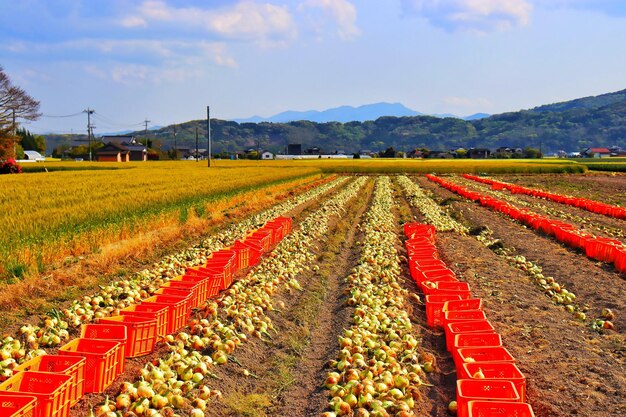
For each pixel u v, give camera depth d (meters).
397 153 159.38
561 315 10.67
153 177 40.03
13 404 5.64
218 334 8.94
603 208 27.20
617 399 6.96
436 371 8.12
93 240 15.11
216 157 156.38
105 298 10.84
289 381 8.06
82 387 6.76
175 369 7.52
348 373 7.52
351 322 10.33
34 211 18.48
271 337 9.76
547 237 19.80
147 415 6.29
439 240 19.41
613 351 8.74
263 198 31.50
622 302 11.18
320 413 6.79
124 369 7.70
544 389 7.38
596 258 15.64
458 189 39.88
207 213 23.75
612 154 172.75
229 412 7.04
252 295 10.94
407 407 6.56
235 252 13.52
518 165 74.19
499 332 9.67
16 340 8.02
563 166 69.81
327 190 42.12
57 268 12.94
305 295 12.62
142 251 15.35
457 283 11.74
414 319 10.57
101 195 24.27
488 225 23.19
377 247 16.95
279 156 166.38
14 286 10.84
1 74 64.00
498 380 6.53
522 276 13.73
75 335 9.12
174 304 9.08
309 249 17.50
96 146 134.62
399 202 35.09
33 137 141.00
